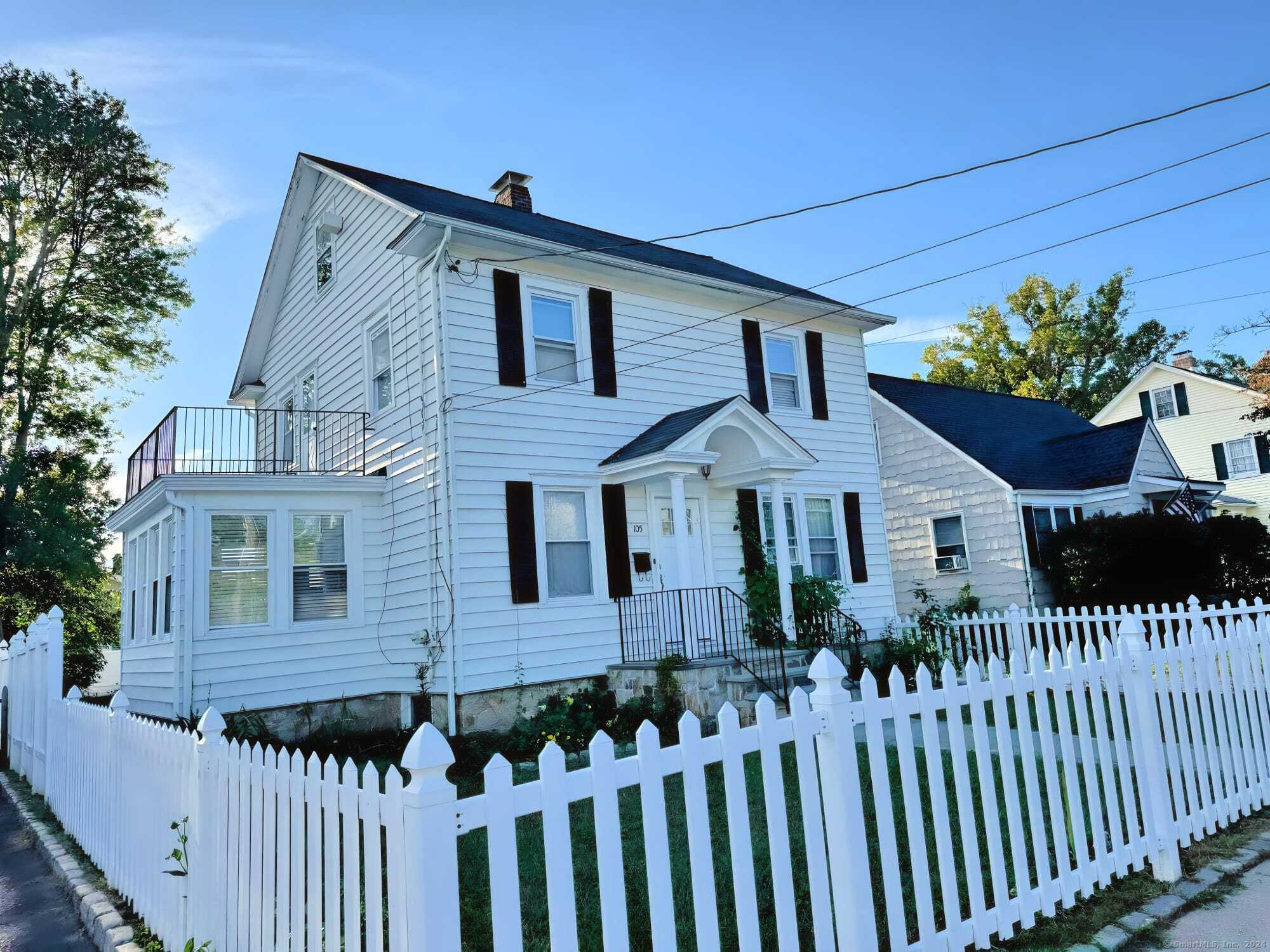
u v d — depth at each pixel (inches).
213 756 150.6
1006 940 137.9
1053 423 968.3
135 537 521.3
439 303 434.6
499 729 414.9
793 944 112.7
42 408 871.7
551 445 461.1
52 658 314.3
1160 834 167.2
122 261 871.7
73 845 251.0
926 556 782.5
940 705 139.2
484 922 165.6
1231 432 1085.1
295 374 604.1
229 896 137.9
